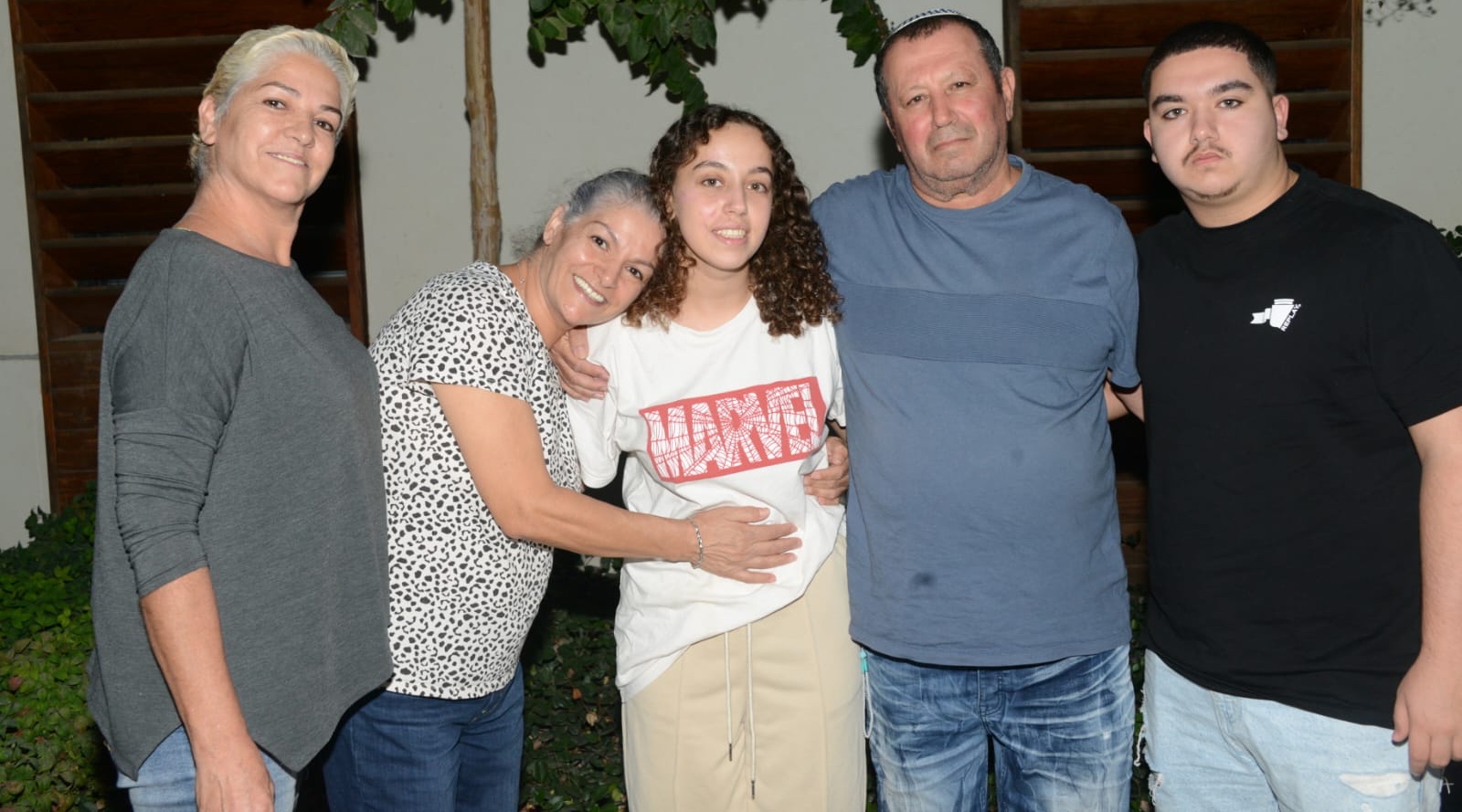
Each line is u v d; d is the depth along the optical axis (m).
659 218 2.46
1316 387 2.38
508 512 2.36
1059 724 2.74
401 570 2.36
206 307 2.01
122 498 1.94
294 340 2.12
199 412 1.98
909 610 2.67
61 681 3.73
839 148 5.37
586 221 2.44
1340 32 5.17
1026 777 2.80
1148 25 5.16
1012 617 2.64
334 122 2.25
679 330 2.55
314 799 3.55
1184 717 2.68
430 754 2.46
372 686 2.30
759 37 5.32
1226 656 2.52
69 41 5.31
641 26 4.07
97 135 5.44
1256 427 2.44
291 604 2.13
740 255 2.45
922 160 2.60
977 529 2.63
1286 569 2.44
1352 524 2.39
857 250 2.73
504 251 5.45
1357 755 2.42
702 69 5.36
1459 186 5.20
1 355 5.49
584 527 2.40
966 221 2.65
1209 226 2.53
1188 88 2.44
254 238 2.18
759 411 2.57
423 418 2.34
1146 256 2.64
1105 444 2.76
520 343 2.38
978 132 2.57
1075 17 5.15
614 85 5.35
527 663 4.27
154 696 2.08
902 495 2.66
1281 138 2.51
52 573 4.62
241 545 2.07
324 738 2.20
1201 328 2.50
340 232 5.43
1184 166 2.46
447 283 2.38
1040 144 5.30
